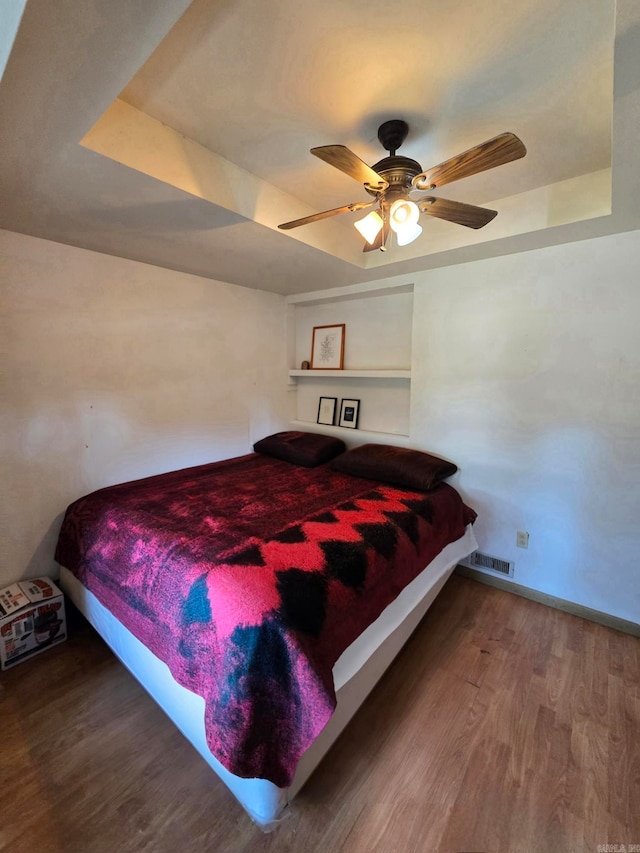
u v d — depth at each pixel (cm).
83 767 139
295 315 379
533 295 229
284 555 151
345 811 125
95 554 187
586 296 213
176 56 115
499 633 211
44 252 209
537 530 240
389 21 104
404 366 316
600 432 215
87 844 117
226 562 144
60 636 201
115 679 180
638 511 208
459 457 267
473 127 149
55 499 223
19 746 147
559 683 176
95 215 178
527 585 246
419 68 120
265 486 247
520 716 159
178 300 275
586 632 213
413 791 131
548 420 231
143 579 156
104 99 105
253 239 209
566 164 174
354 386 348
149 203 166
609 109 138
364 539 169
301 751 111
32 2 77
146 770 139
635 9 81
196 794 131
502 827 121
